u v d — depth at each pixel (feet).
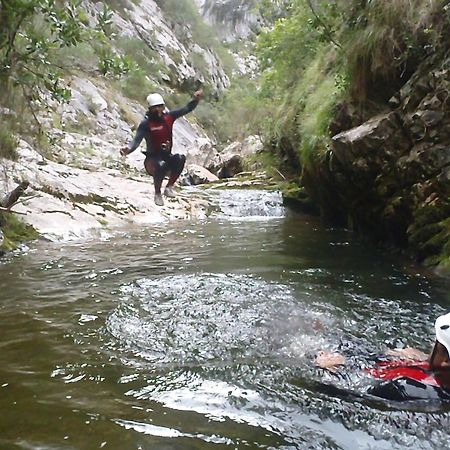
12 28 17.15
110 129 68.95
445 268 18.11
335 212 32.09
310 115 32.78
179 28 128.77
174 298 15.37
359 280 17.39
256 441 7.62
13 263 20.42
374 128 21.13
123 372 10.07
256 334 12.44
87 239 26.30
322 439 7.73
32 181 30.66
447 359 9.27
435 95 18.70
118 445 7.38
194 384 9.57
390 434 7.88
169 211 35.94
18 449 7.21
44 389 9.23
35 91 23.04
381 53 21.81
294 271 18.83
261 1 51.88
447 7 18.35
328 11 25.66
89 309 14.28
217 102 119.44
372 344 11.82
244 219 35.86
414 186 19.92
